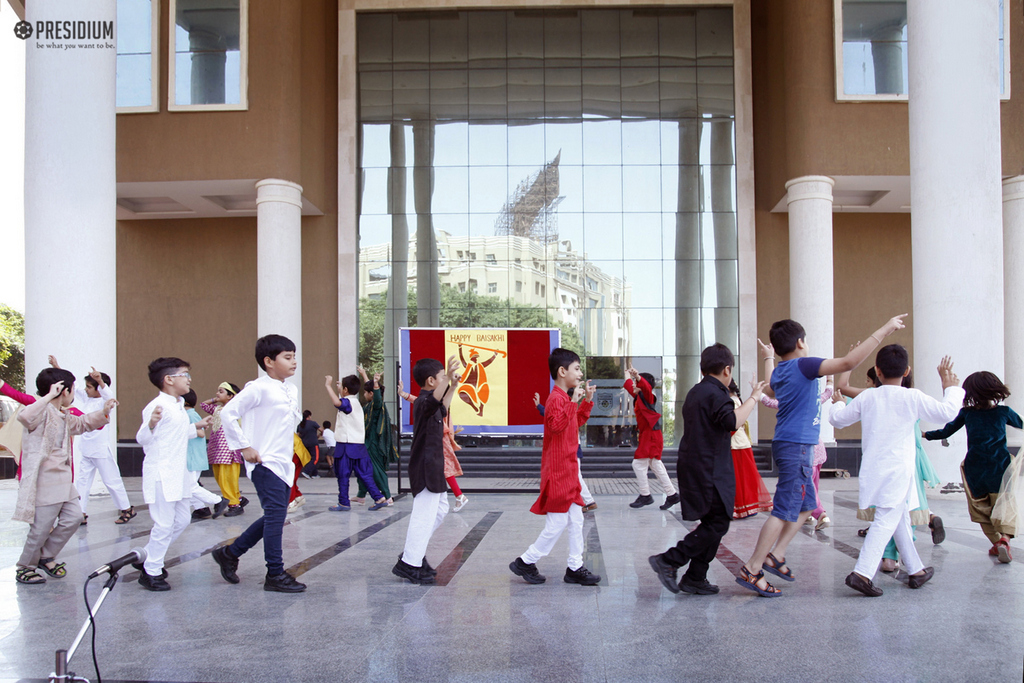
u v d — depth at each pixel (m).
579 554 5.40
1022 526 6.07
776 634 4.19
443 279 18.05
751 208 17.83
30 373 10.66
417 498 5.52
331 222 18.08
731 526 8.17
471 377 14.01
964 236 10.52
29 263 10.78
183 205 17.38
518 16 18.33
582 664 3.72
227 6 15.63
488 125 18.22
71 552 6.87
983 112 10.59
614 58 18.23
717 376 4.95
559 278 18.00
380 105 18.23
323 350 17.92
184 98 15.58
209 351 18.08
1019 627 4.32
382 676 3.58
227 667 3.71
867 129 15.59
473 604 4.88
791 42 15.92
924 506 6.19
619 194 18.08
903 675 3.56
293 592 5.25
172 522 5.45
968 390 6.34
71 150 10.73
